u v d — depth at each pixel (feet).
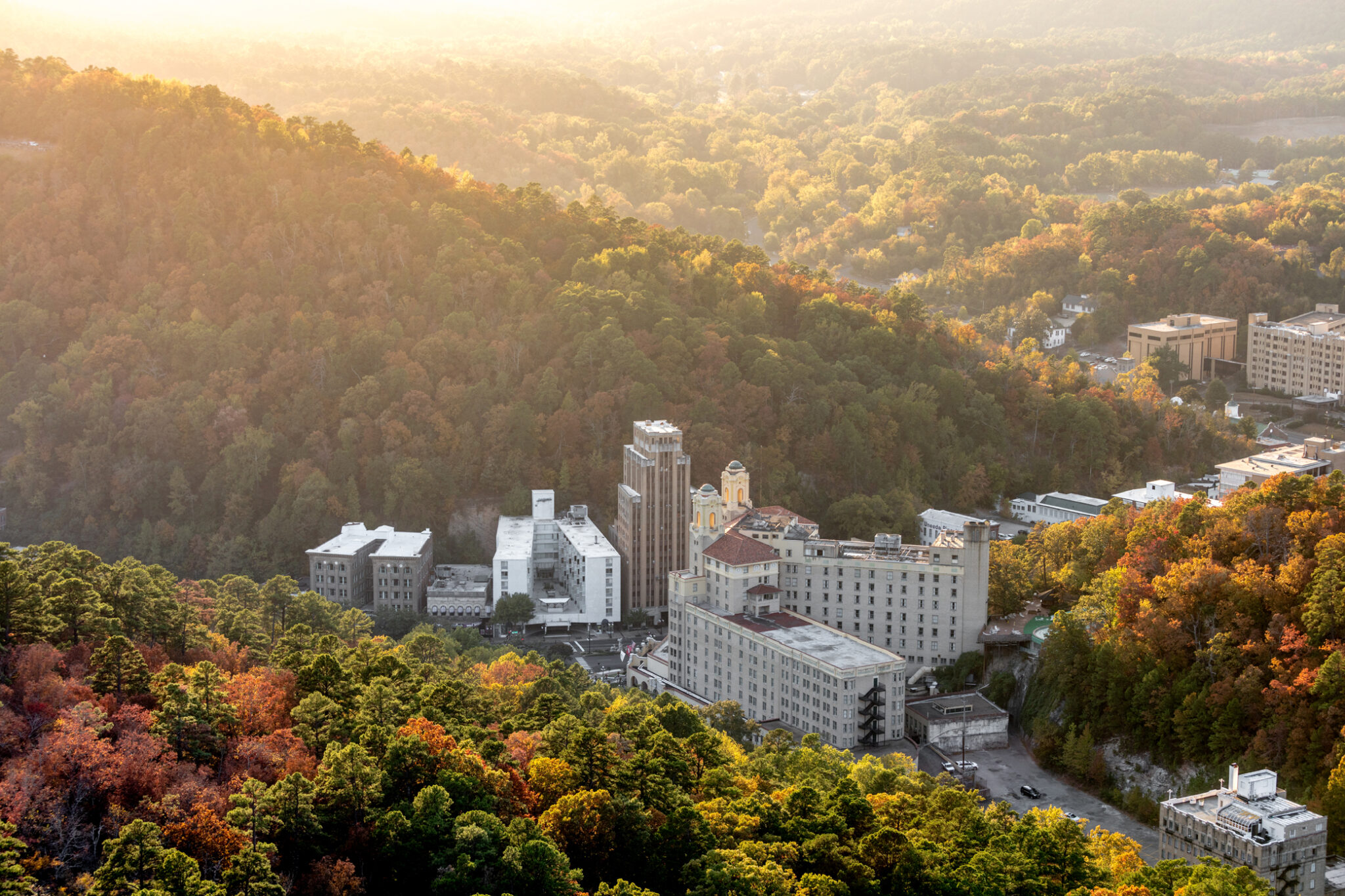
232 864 557.74
